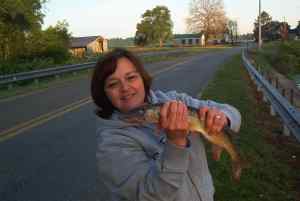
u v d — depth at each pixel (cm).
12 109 1486
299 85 2547
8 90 2088
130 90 232
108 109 239
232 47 11056
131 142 218
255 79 1964
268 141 909
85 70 3175
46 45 3697
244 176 661
